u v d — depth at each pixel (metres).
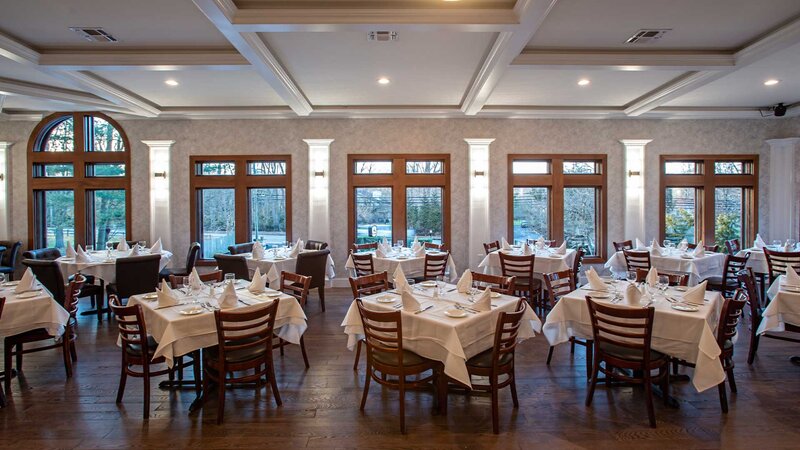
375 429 2.94
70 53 4.79
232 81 5.90
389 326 3.29
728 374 3.38
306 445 2.76
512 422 3.01
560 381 3.69
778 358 4.17
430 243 7.33
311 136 7.83
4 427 2.98
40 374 3.89
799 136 7.86
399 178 7.89
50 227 7.96
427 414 3.14
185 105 7.26
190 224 7.82
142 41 4.57
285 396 3.43
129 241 7.52
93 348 4.58
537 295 5.88
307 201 7.86
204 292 3.95
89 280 5.95
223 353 3.01
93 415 3.14
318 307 6.29
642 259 6.20
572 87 6.29
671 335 3.10
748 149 8.06
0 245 7.68
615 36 4.51
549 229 8.12
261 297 3.76
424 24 3.79
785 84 6.24
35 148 7.82
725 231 8.23
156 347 3.26
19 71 5.51
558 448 2.70
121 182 7.82
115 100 6.43
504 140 7.93
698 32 4.40
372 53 4.82
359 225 8.02
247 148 7.80
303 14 3.74
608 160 8.02
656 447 2.70
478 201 7.85
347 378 3.78
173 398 3.41
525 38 4.08
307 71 5.44
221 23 3.74
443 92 6.47
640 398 3.36
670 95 6.30
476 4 3.72
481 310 3.22
